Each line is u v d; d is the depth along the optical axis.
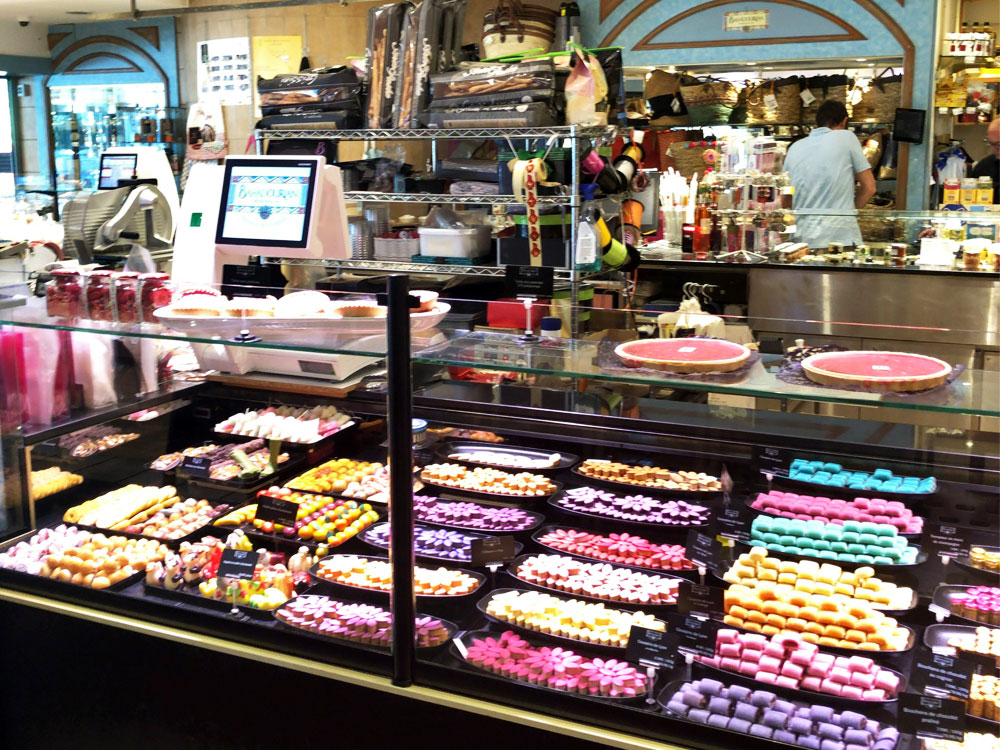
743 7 6.64
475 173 4.62
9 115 10.05
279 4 7.33
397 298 1.97
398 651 2.05
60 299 2.68
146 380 2.78
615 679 1.98
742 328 2.34
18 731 2.52
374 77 4.84
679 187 6.24
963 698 1.84
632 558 2.38
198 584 2.37
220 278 3.05
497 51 4.78
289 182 2.91
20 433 2.59
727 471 2.55
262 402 2.79
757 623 2.10
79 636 2.39
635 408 2.63
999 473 2.29
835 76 6.57
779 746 1.80
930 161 6.45
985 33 6.68
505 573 2.35
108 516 2.66
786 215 5.52
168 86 9.11
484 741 2.00
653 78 6.85
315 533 2.53
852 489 2.40
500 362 2.09
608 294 4.56
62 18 9.16
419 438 2.65
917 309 5.20
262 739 2.23
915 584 2.17
